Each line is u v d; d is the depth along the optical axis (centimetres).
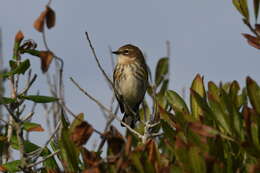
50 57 991
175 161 986
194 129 905
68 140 1016
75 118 1070
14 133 1212
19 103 1177
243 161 1014
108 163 921
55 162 1200
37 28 978
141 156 943
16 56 1220
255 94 963
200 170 881
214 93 1091
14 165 1134
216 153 975
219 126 1033
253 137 936
